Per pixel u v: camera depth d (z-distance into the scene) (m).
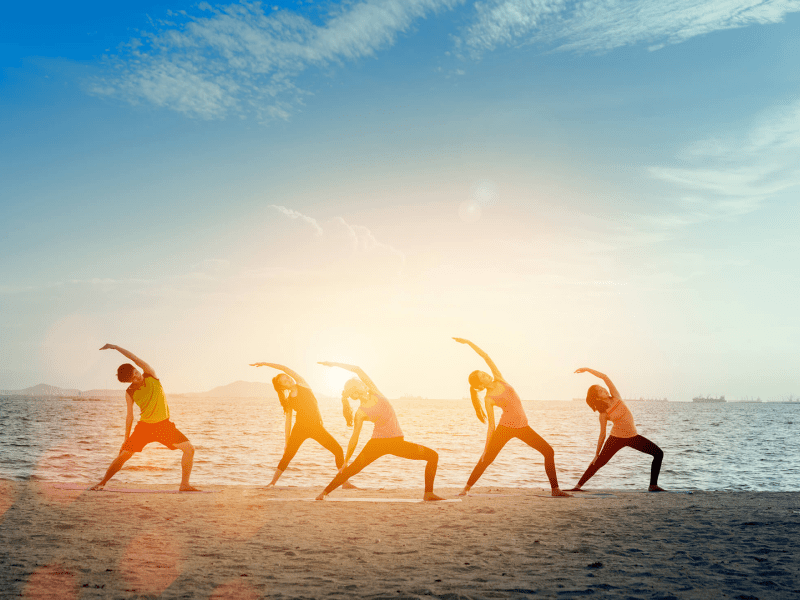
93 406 125.44
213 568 4.57
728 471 16.78
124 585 4.04
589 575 4.39
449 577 4.32
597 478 14.80
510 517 7.20
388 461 18.25
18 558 4.81
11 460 16.27
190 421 58.16
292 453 10.33
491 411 9.48
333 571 4.50
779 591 3.94
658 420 90.81
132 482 12.04
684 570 4.55
